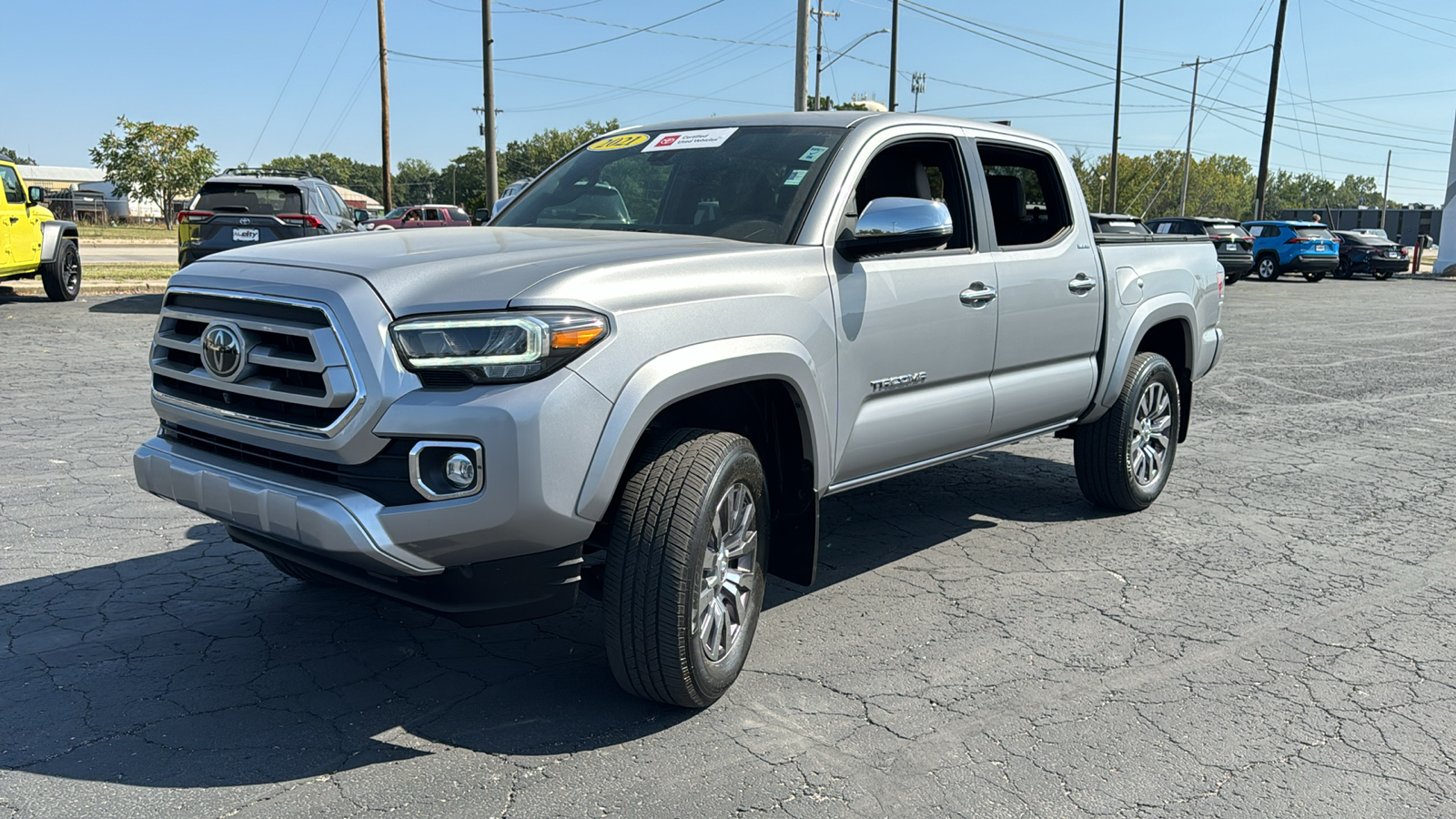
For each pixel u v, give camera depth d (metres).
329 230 15.12
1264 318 18.45
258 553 4.79
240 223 14.41
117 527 5.11
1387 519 5.75
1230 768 3.05
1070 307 4.88
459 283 2.93
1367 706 3.47
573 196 4.39
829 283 3.65
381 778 2.90
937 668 3.71
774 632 4.02
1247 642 3.99
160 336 3.40
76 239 16.02
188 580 4.43
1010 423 4.69
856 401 3.80
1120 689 3.56
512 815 2.73
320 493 2.90
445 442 2.77
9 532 4.99
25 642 3.78
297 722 3.22
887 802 2.84
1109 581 4.65
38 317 13.56
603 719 3.28
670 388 3.04
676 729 3.22
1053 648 3.90
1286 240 29.66
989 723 3.29
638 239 3.62
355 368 2.82
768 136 4.23
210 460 3.21
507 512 2.79
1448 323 17.55
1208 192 135.25
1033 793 2.90
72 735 3.11
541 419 2.79
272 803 2.77
